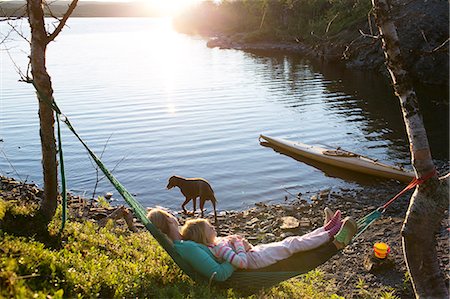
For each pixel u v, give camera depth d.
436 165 18.08
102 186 16.25
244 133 22.88
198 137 22.12
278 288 6.95
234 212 14.26
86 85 36.66
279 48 62.78
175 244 5.85
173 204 15.01
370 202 14.70
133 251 7.21
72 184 16.38
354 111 27.50
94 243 6.99
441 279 6.68
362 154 19.77
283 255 6.09
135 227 10.16
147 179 17.02
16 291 4.21
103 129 23.48
